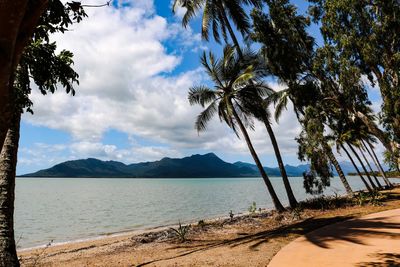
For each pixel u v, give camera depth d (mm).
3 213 7047
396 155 14125
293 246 9484
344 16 14516
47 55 6406
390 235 9914
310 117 21547
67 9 5277
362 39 14031
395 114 13484
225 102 20906
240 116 21734
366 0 14188
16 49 2500
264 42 19984
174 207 41156
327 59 15711
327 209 18734
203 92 21031
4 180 7145
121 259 11258
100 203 49344
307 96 20844
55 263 12000
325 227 12117
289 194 20703
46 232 23688
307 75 20922
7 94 2305
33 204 47875
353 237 9945
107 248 14977
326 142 23250
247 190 90750
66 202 51562
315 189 23672
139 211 36938
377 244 8906
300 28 19312
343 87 15414
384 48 13727
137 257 11344
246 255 9195
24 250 17125
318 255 8211
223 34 23812
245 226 16672
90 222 28438
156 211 36562
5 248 6945
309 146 22422
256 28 20172
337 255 8078
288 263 7727
